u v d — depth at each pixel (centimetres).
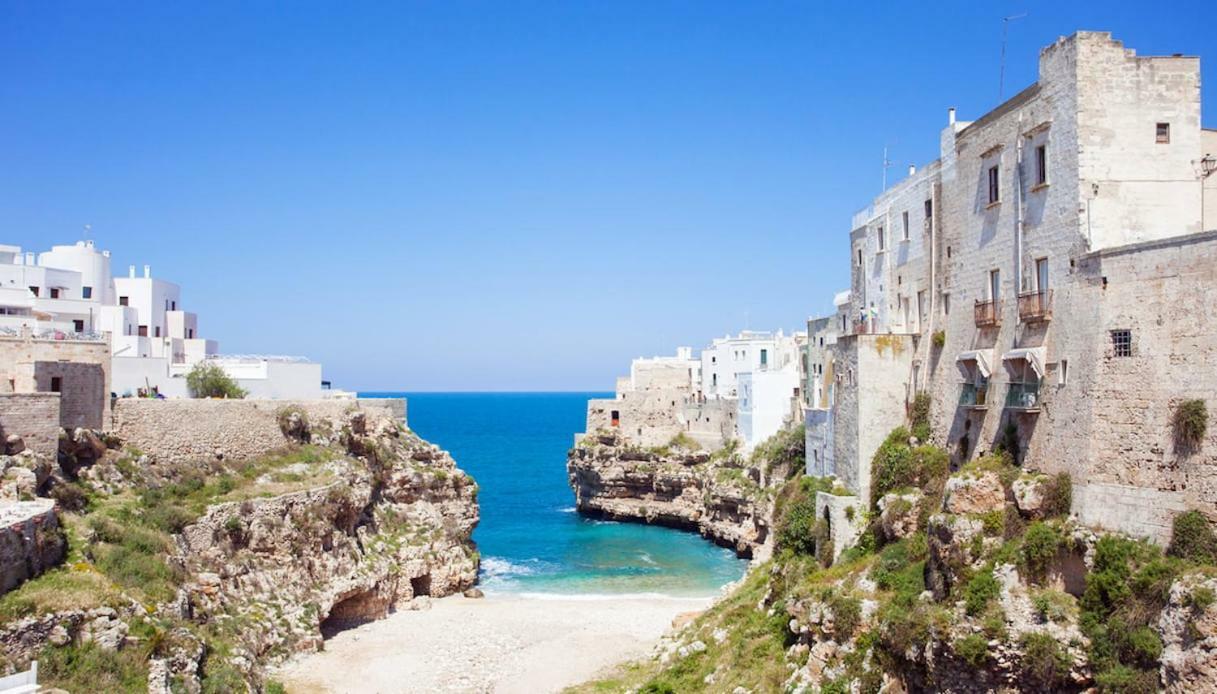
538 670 5469
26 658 3347
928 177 4822
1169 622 2677
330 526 6303
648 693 4541
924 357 4766
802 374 9469
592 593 7794
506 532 11131
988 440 4012
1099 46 3456
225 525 5431
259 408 6575
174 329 9319
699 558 9344
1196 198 3447
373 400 8325
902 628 3431
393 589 6831
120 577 4191
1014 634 3067
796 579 4862
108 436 5450
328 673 5306
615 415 12912
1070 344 3425
